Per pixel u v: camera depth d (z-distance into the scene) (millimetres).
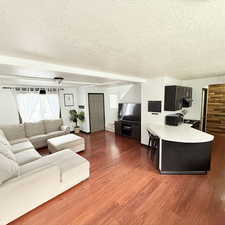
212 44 1454
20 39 1259
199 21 999
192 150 2488
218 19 970
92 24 1030
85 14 896
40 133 4367
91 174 2646
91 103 5879
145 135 4129
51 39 1278
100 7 824
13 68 2041
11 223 1604
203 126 4664
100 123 6301
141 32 1173
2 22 955
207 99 4336
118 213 1735
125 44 1433
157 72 3016
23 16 891
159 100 3611
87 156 3514
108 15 914
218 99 4070
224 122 4051
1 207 1498
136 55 1810
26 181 1678
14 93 4434
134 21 998
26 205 1705
